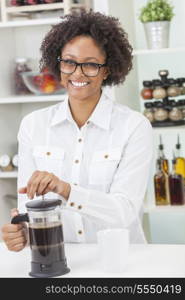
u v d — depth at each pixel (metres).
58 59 2.28
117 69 2.40
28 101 3.52
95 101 2.38
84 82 2.26
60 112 2.43
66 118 2.40
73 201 2.07
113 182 2.33
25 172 2.47
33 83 3.55
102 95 2.42
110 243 1.83
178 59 3.57
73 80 2.26
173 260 1.94
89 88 2.28
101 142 2.38
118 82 2.48
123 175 2.30
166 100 3.32
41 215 1.82
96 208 2.10
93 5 3.62
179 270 1.83
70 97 2.37
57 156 2.42
